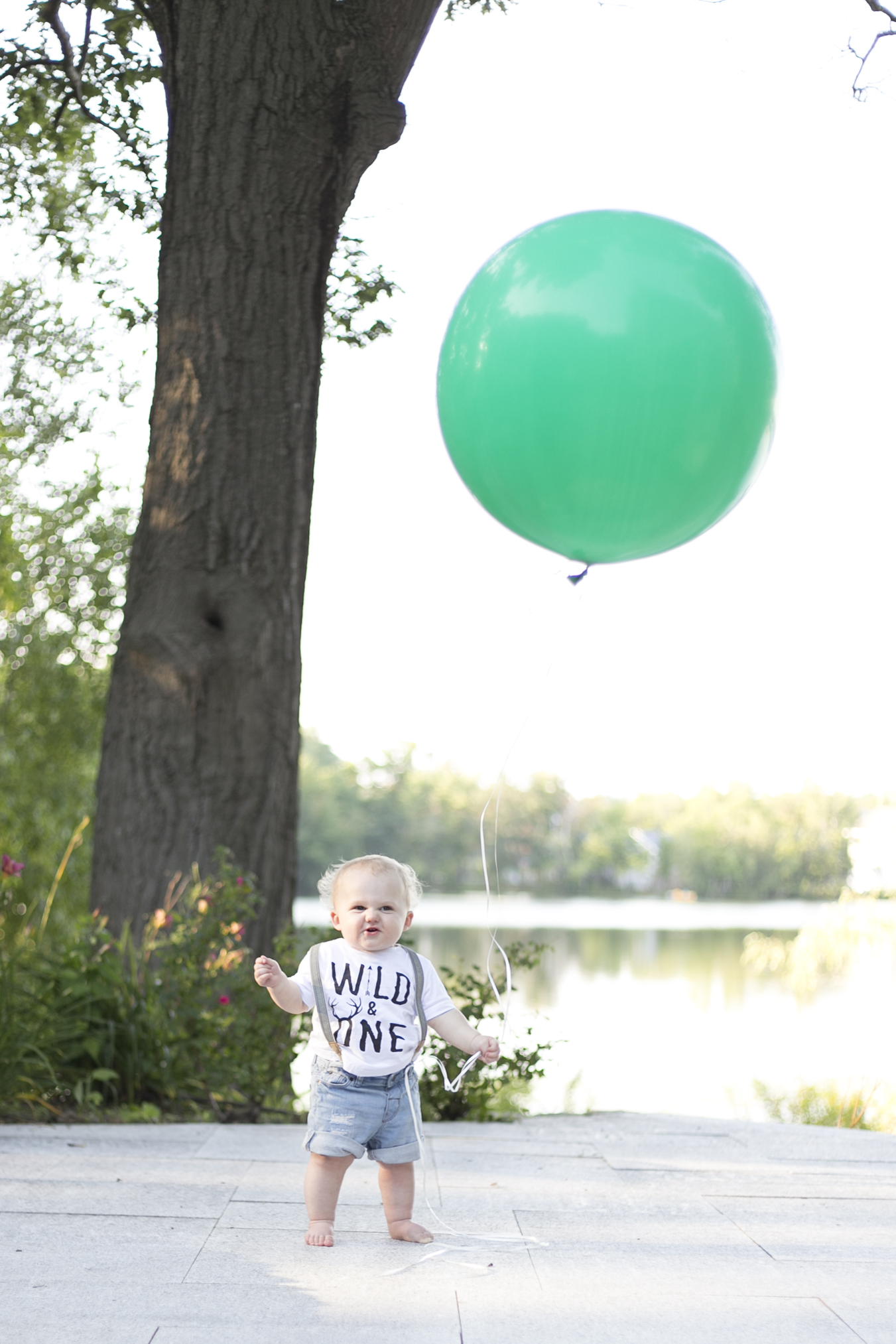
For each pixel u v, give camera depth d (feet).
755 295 13.38
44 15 33.94
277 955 23.38
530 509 13.55
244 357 26.68
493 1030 21.62
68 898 47.11
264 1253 11.10
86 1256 10.92
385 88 27.78
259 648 26.13
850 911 53.01
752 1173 15.03
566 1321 9.36
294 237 27.22
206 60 26.94
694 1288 10.25
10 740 50.52
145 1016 20.34
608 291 12.51
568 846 401.90
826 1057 39.55
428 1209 12.84
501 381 12.89
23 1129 17.03
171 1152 15.71
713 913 295.07
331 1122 11.45
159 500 26.58
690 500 13.20
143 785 25.50
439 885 392.88
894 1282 10.46
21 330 46.52
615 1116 20.26
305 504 27.35
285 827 26.55
